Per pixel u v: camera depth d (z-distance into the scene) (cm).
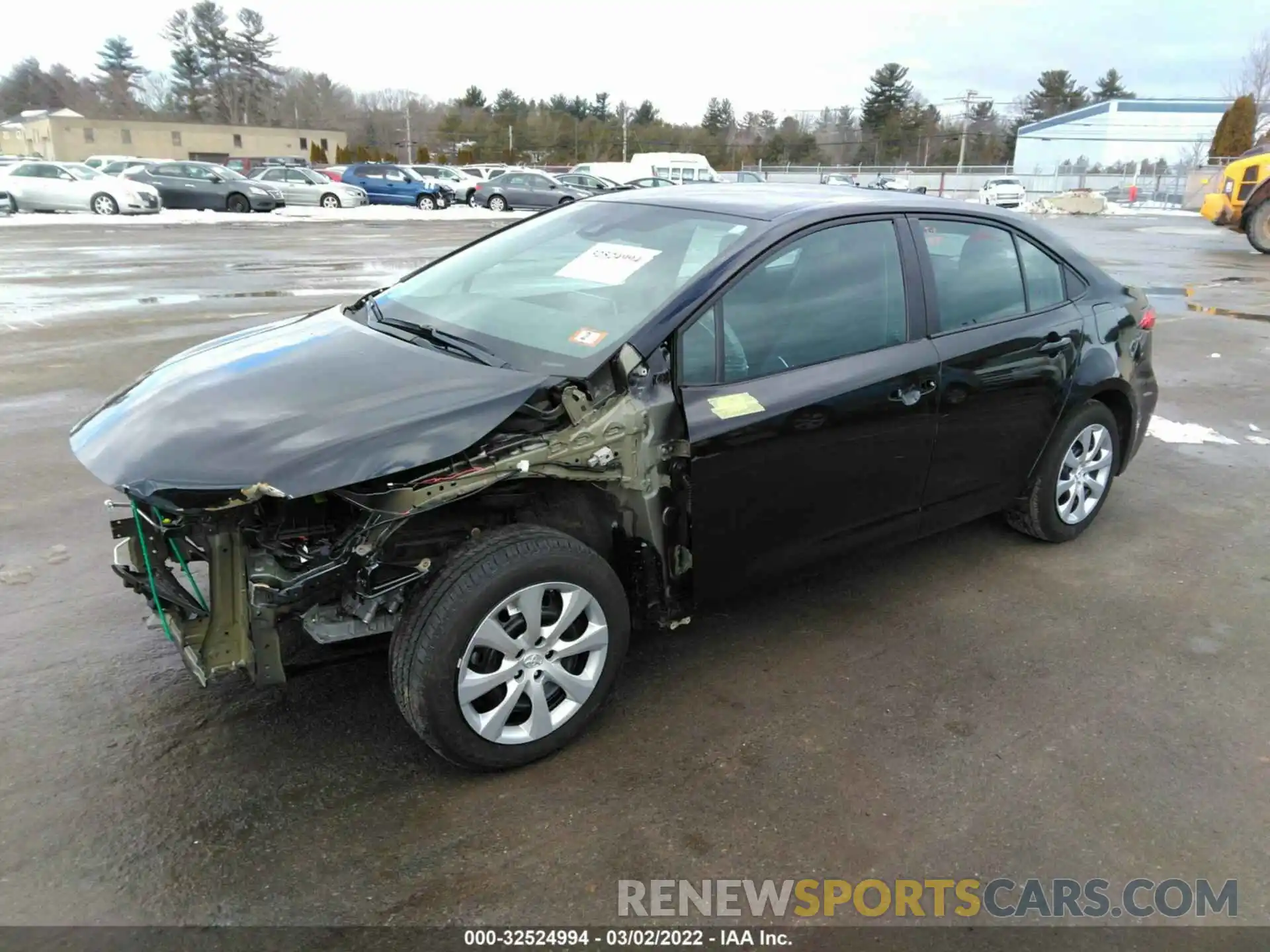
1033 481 441
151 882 241
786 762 297
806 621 388
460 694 269
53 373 734
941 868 256
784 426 318
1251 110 4341
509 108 9875
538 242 394
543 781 285
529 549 275
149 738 297
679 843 262
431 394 278
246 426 263
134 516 280
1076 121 5925
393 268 1460
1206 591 423
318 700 320
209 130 8288
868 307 354
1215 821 277
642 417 293
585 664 301
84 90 9919
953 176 5153
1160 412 710
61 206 2533
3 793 270
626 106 8850
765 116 9381
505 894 242
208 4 9069
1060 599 412
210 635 259
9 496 480
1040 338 409
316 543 277
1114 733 318
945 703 332
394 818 267
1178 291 1337
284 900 238
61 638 351
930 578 430
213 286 1224
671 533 311
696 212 364
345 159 7594
